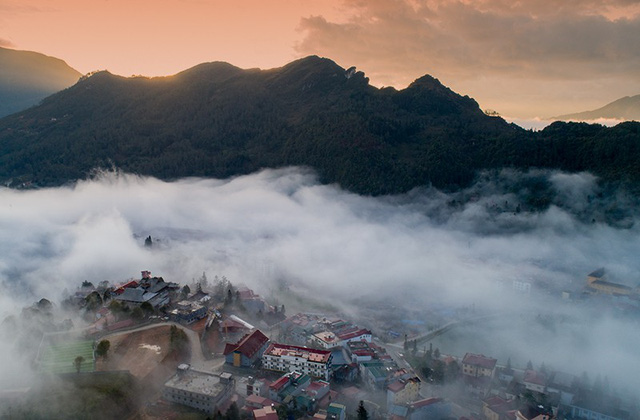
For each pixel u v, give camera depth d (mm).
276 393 194500
